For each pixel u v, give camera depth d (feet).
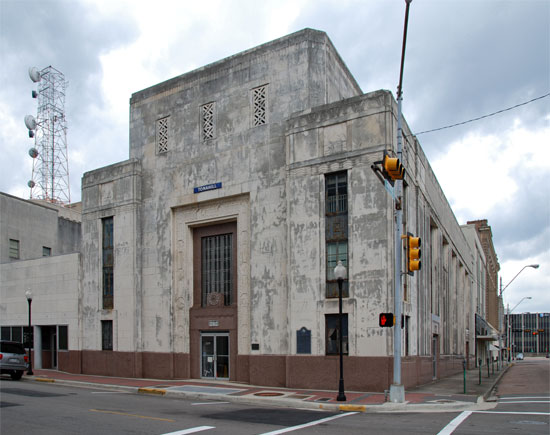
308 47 77.56
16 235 137.28
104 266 97.81
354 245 67.36
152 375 86.63
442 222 112.16
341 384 56.13
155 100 94.84
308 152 72.90
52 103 182.50
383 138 67.15
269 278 75.10
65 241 158.20
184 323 85.05
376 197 66.54
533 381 99.71
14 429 38.52
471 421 42.68
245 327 78.02
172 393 65.62
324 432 37.17
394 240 65.67
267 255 75.92
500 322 259.39
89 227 101.09
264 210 77.36
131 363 88.63
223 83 85.66
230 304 81.66
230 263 82.94
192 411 49.24
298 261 71.51
